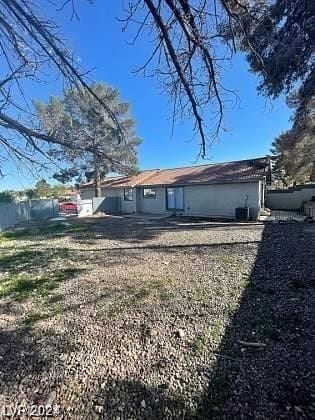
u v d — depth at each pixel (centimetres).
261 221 1288
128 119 1662
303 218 1316
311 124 1095
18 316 371
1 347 294
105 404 212
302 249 679
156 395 220
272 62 446
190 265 587
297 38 420
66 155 355
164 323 336
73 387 231
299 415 194
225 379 233
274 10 344
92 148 357
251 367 247
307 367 242
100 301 411
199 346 284
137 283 483
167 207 1819
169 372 246
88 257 697
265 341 287
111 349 285
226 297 406
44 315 371
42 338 311
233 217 1462
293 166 1847
